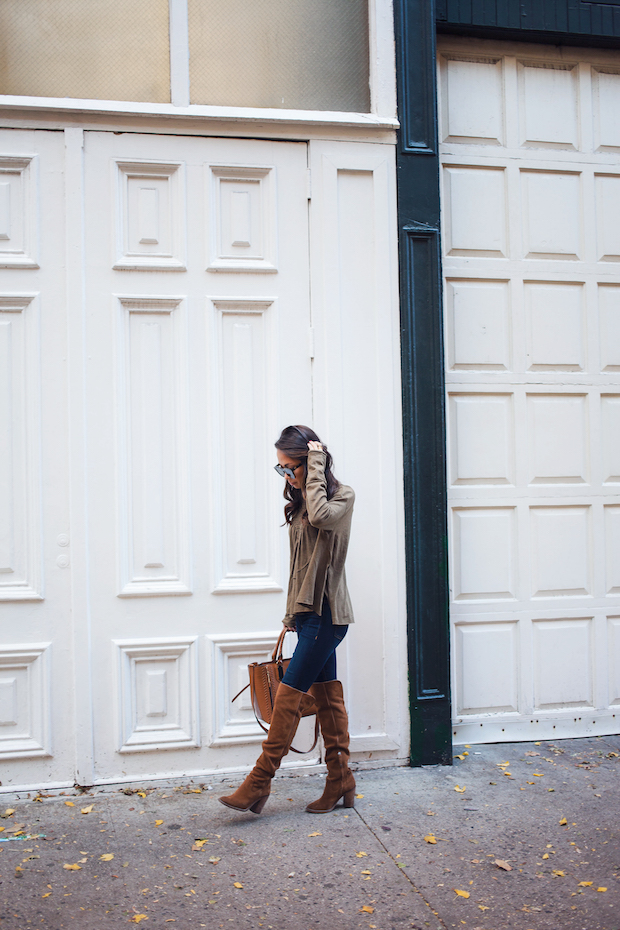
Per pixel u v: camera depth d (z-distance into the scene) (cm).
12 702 314
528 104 391
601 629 393
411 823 288
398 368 348
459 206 382
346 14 356
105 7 334
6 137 317
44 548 318
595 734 390
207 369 332
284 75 349
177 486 330
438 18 363
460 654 378
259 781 284
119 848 268
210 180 333
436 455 350
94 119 322
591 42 388
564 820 289
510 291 387
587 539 394
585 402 396
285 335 339
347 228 346
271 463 338
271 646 333
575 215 396
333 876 249
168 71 336
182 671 327
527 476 387
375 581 344
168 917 226
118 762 321
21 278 319
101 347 323
